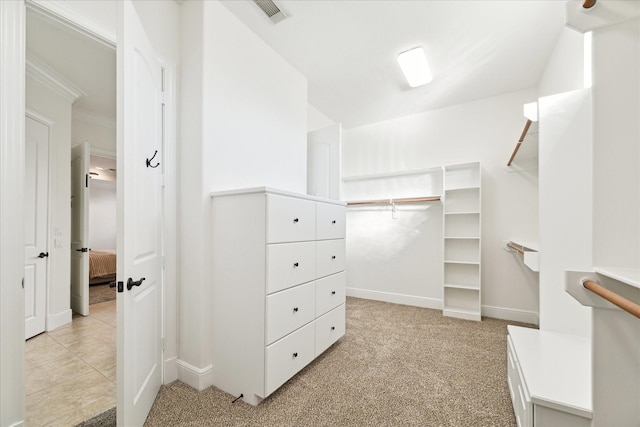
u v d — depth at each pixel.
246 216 1.54
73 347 2.20
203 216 1.67
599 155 0.97
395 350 2.14
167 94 1.72
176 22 1.79
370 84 2.87
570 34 1.89
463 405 1.47
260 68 2.16
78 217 3.16
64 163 2.77
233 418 1.36
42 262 2.50
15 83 1.21
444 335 2.44
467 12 1.89
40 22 1.98
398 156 3.65
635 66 0.93
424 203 3.41
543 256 1.61
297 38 2.17
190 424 1.32
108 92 3.07
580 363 1.27
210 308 1.69
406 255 3.49
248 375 1.50
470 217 3.10
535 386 1.09
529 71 2.59
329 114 3.58
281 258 1.57
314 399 1.52
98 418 1.38
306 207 1.82
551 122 1.54
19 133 1.22
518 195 2.90
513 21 1.97
